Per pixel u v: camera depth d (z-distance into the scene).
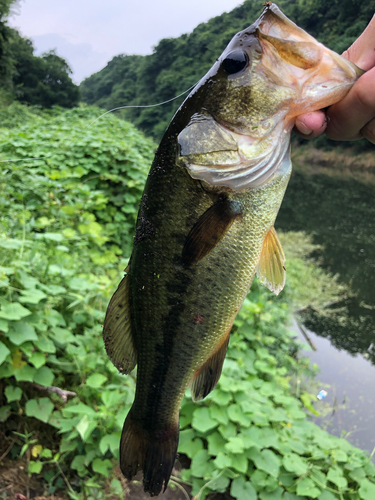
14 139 1.11
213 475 0.41
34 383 0.41
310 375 0.74
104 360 0.46
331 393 0.73
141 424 0.27
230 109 0.23
